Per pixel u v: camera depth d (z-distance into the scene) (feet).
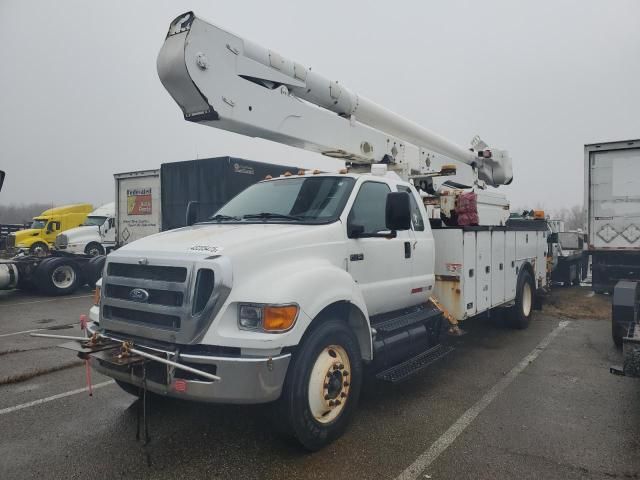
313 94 18.12
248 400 10.42
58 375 18.88
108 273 12.47
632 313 18.76
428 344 18.24
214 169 40.88
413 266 17.04
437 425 13.73
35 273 42.11
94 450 12.33
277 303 10.78
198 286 10.69
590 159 38.68
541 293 30.22
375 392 16.46
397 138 23.13
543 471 11.19
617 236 37.81
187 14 13.70
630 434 13.15
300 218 14.21
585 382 17.53
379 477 10.95
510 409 14.94
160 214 48.91
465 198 20.79
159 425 13.84
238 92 14.84
